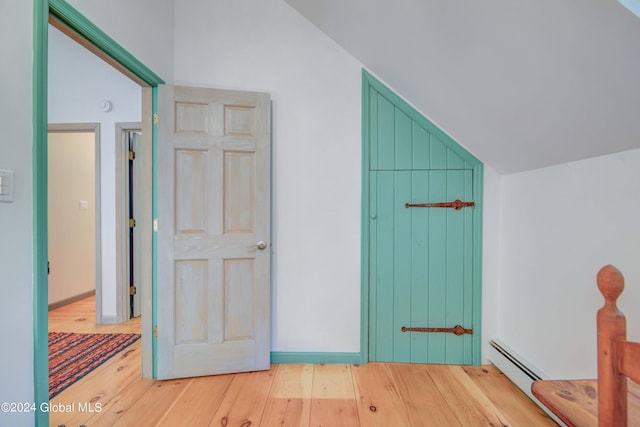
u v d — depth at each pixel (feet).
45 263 3.77
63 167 11.51
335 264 7.02
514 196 6.32
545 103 4.13
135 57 5.52
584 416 2.25
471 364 6.87
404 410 5.27
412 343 6.97
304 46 6.93
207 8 6.89
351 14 5.74
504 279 6.62
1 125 3.34
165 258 6.18
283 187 7.00
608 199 4.14
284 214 7.02
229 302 6.47
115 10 4.99
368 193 6.95
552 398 2.50
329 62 6.93
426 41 4.87
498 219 6.81
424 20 4.54
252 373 6.52
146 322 6.28
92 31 4.52
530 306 5.78
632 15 2.44
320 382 6.16
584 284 4.57
